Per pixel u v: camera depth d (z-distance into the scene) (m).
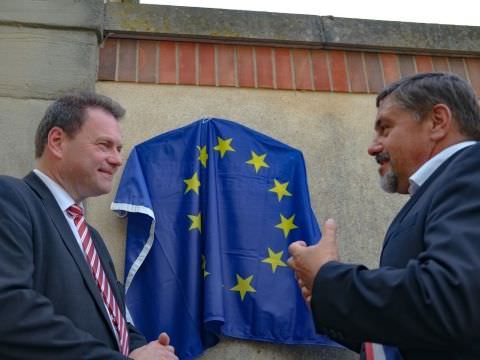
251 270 2.79
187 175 2.89
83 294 1.93
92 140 2.18
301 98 3.25
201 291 2.72
